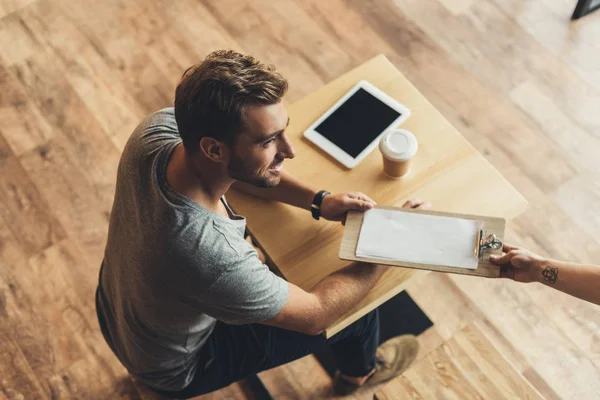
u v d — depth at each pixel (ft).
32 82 9.19
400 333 7.27
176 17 9.59
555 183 8.05
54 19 9.68
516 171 8.16
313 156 5.74
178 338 4.95
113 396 7.17
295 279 5.15
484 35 9.14
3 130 8.82
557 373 6.96
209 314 4.47
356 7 9.50
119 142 8.70
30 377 7.28
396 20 9.36
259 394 7.06
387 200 5.49
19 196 8.34
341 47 9.21
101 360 7.33
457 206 5.42
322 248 5.27
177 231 4.05
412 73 8.94
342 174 5.64
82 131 8.77
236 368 5.52
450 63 8.97
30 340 7.45
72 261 7.89
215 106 3.68
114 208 4.61
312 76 9.04
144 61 9.28
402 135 5.36
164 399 6.90
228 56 3.81
